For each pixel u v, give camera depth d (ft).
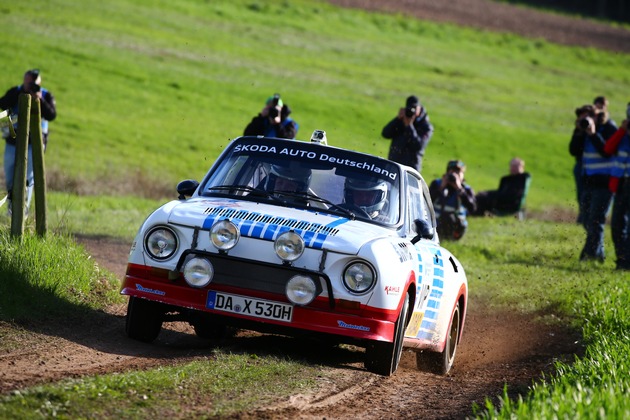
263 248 79.36
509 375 95.35
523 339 120.26
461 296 104.27
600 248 182.50
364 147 371.97
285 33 644.69
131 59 482.69
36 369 68.23
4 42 451.94
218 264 79.82
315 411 65.72
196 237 80.53
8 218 127.34
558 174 446.60
